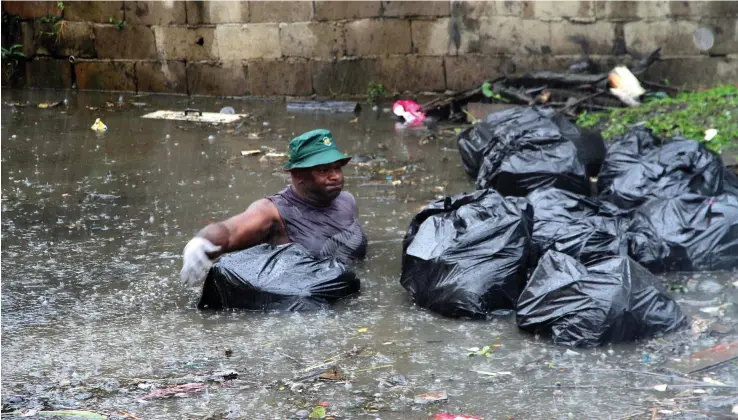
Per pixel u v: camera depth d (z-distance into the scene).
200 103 12.79
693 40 10.80
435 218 4.99
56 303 4.88
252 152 8.98
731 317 4.48
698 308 4.62
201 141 9.82
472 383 3.79
